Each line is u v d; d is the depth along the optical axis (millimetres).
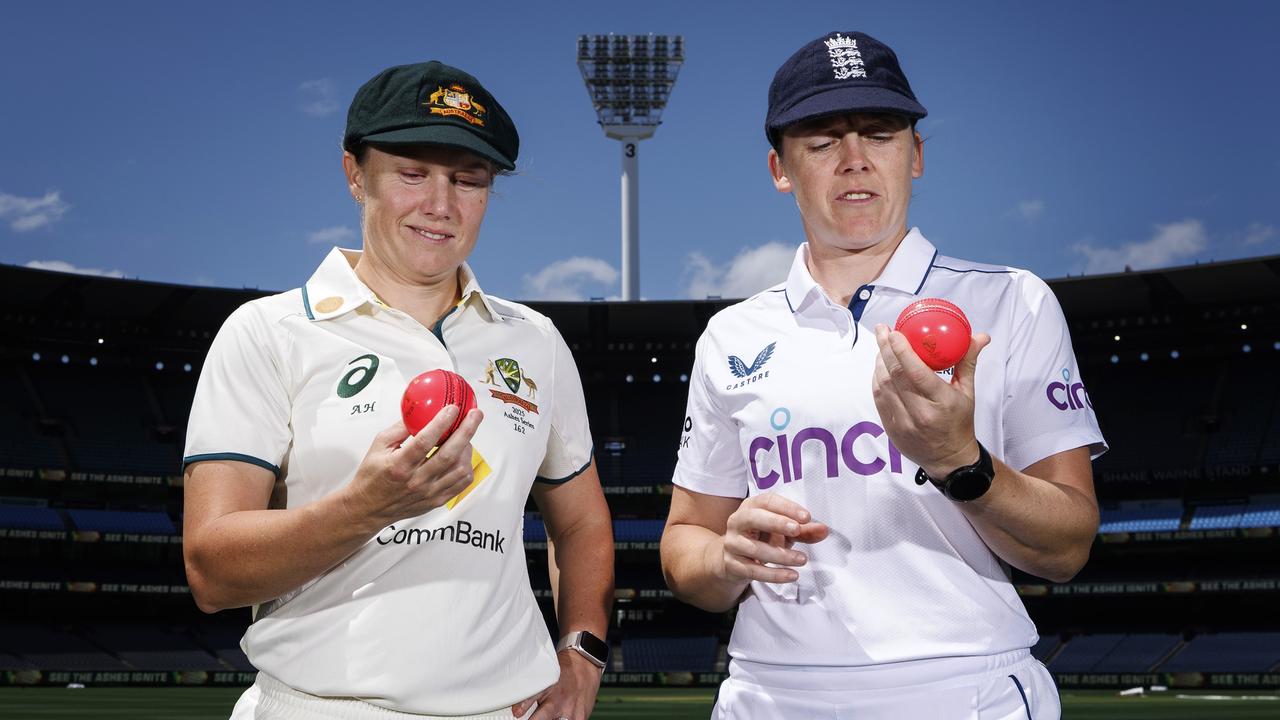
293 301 2529
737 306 2967
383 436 1998
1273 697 26469
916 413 2045
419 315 2627
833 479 2570
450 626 2355
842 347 2645
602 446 37031
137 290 33281
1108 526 33062
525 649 2516
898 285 2652
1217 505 32500
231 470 2346
